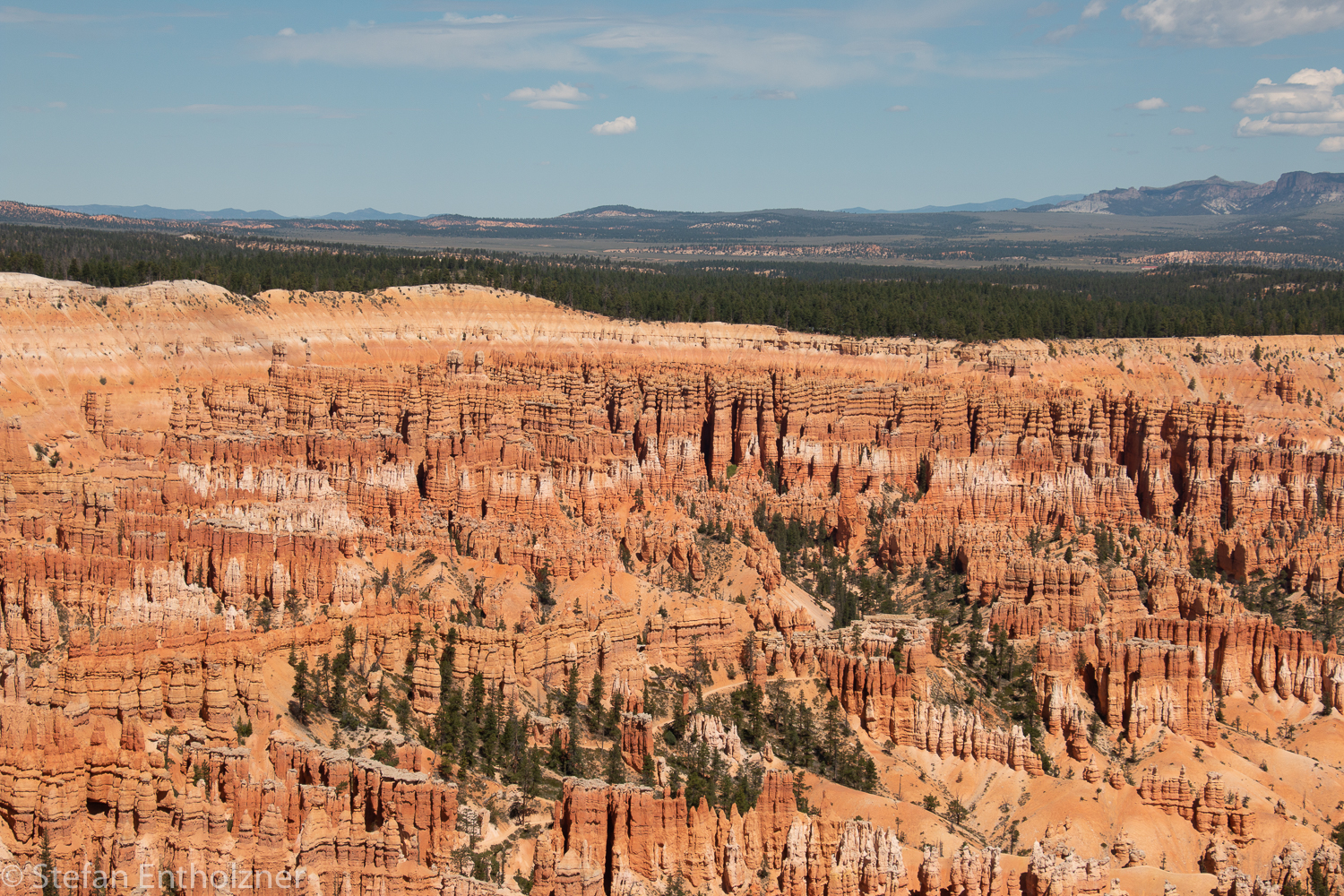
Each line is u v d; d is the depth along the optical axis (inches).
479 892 5718.5
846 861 6584.6
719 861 6481.3
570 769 6865.2
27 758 5649.6
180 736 6072.8
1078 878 6796.3
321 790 5851.4
